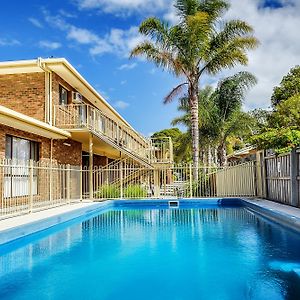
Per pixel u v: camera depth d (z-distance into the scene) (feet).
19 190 41.34
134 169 55.26
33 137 44.86
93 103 67.97
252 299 14.30
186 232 30.07
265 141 39.75
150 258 21.50
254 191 50.62
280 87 84.23
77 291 15.80
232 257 21.20
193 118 62.85
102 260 21.16
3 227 25.48
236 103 81.41
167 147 76.33
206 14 60.85
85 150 70.03
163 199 50.42
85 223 36.45
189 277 17.57
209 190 54.75
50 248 24.62
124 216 41.52
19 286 16.56
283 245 24.17
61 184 50.03
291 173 36.76
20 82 49.80
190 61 61.87
